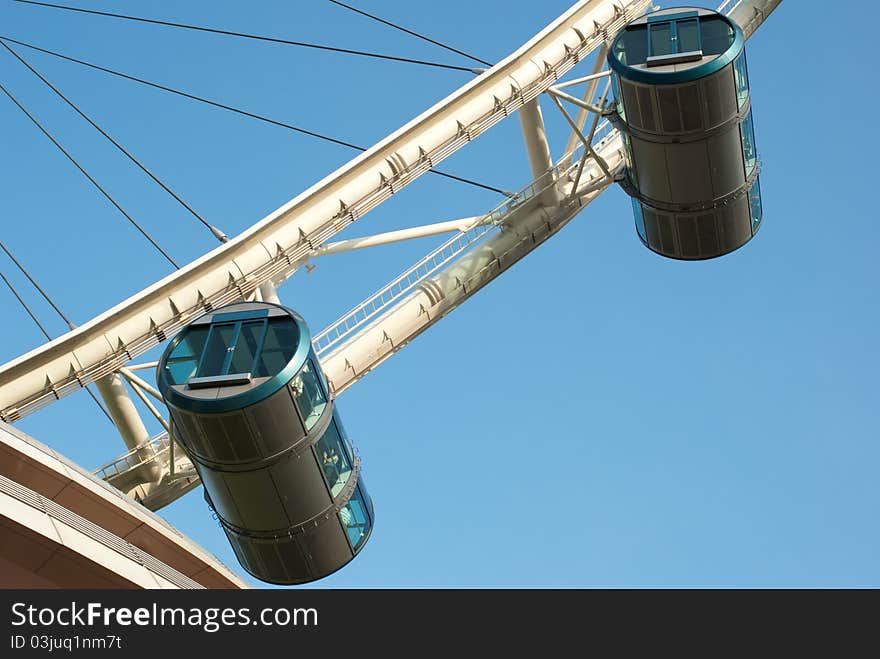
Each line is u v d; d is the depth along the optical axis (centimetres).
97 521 2327
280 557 2914
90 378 2812
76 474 2278
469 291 3353
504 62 3089
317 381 2802
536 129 3316
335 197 2964
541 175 3300
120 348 2819
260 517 2838
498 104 3089
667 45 3094
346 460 2903
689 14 3180
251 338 2800
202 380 2716
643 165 3200
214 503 2894
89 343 2809
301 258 3111
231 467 2750
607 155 3531
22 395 2770
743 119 3134
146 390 2978
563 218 3428
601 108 3222
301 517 2842
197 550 2484
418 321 3300
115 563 1938
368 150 2983
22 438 2228
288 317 2845
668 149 3117
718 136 3102
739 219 3291
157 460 3272
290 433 2730
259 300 3183
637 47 3127
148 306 2842
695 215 3253
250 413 2672
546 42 3153
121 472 3259
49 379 2786
